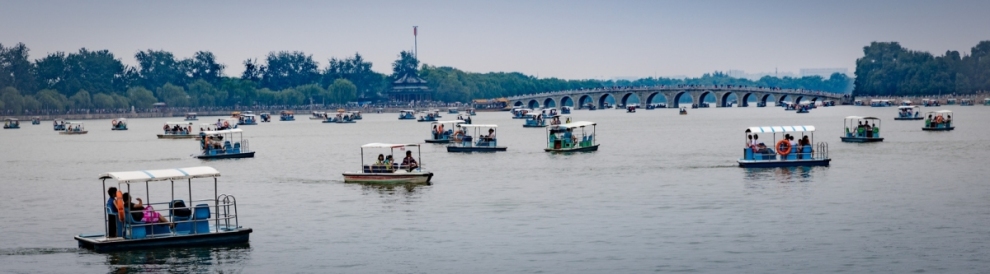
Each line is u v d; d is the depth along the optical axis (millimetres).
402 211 66812
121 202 51531
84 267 49344
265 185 83062
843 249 52719
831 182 79125
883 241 54500
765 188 76000
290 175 92688
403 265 50594
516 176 88125
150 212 52250
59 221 64812
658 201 70375
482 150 119375
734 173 87062
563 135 118750
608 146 131250
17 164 116812
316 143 153000
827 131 162625
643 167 95625
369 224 61688
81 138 185375
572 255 52344
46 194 80125
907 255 51125
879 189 74750
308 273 48938
